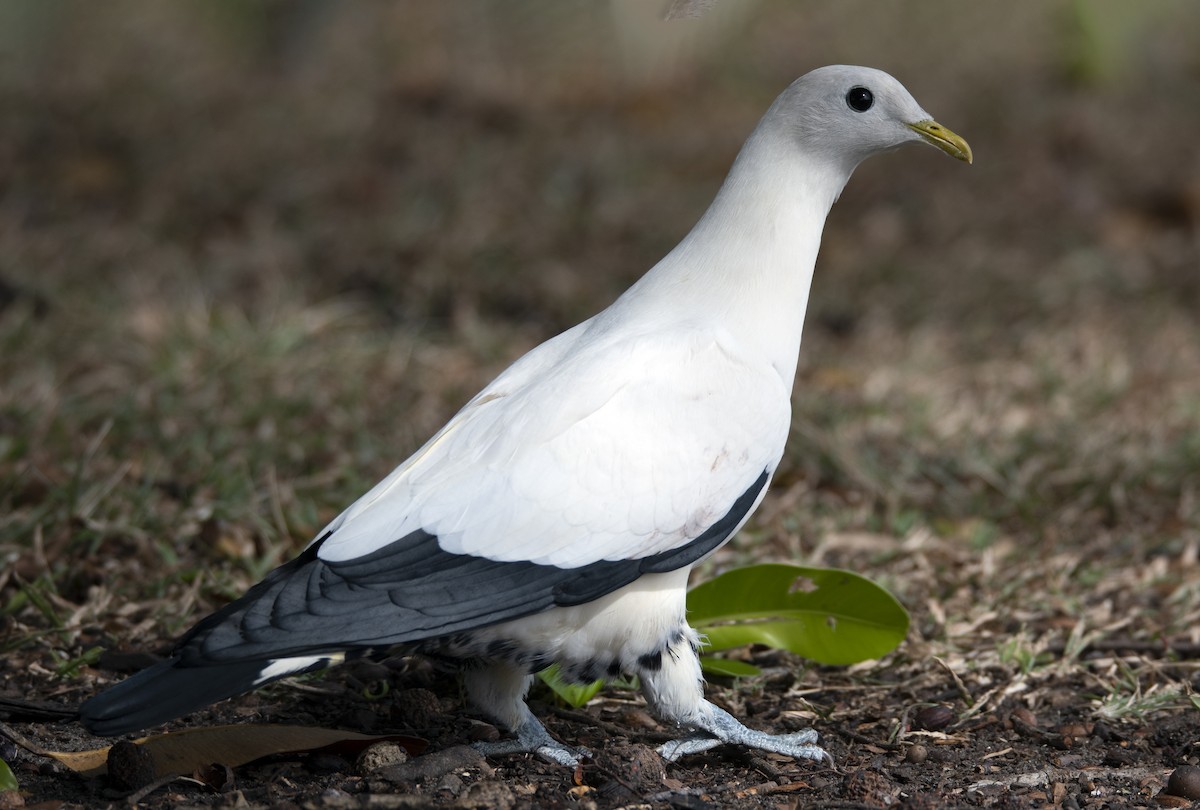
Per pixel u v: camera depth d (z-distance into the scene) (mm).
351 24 25906
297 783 6520
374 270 15859
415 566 6086
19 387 11820
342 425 11648
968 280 16172
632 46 23672
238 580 9047
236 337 12883
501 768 6801
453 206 17703
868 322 15188
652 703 6742
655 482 6355
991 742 7316
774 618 7750
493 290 15461
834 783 6703
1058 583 9430
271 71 24297
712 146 20781
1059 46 24516
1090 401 12695
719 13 24578
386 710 7535
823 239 17703
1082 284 16016
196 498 10023
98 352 12773
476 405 6789
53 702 7387
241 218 17547
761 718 7602
